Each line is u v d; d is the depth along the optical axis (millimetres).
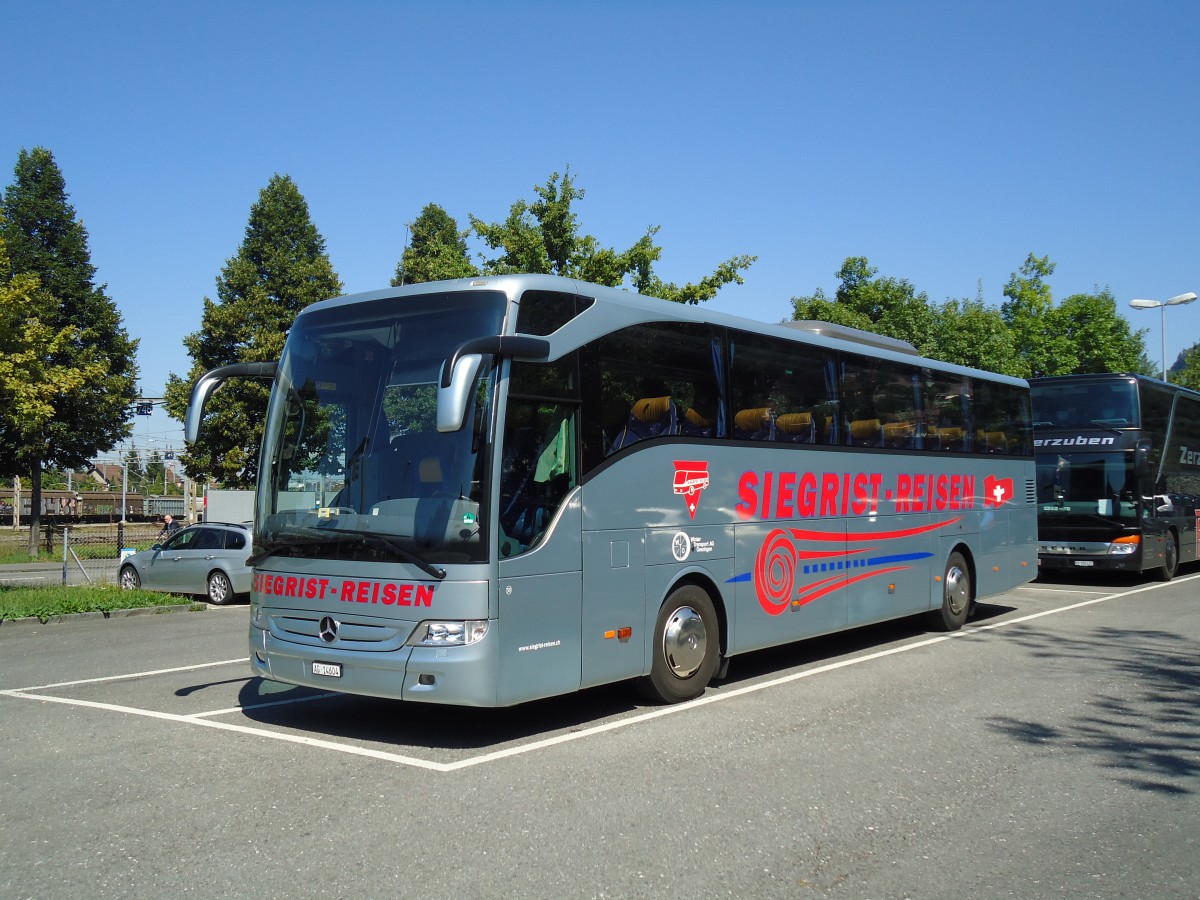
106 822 5469
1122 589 18641
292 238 41094
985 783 6293
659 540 8273
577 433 7555
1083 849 5141
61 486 105062
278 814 5598
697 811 5684
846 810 5734
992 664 10625
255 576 7750
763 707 8484
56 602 16047
